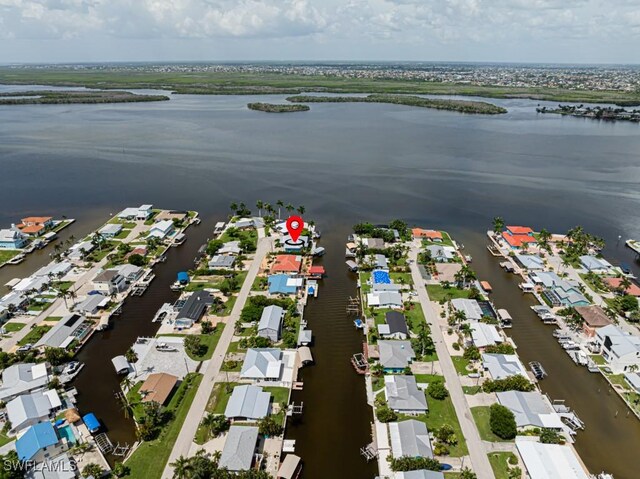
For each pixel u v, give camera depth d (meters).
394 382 96.81
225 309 125.44
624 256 165.25
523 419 86.88
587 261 154.00
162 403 90.19
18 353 104.31
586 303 127.19
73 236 171.75
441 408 91.88
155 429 84.75
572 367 106.94
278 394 95.56
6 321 119.00
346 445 84.56
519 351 112.25
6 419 87.19
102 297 128.50
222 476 72.75
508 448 82.75
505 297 136.75
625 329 119.56
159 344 108.94
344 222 192.75
